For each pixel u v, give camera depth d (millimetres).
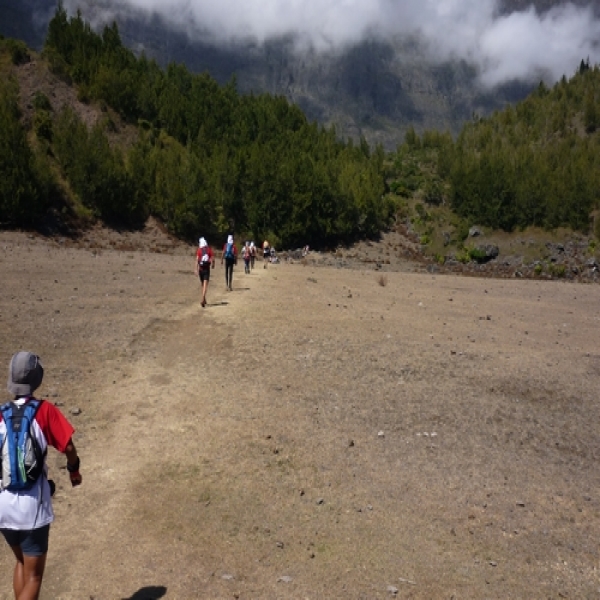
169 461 8195
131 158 75000
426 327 19328
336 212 86500
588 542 6969
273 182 80500
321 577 5879
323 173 85688
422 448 9234
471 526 7105
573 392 12852
